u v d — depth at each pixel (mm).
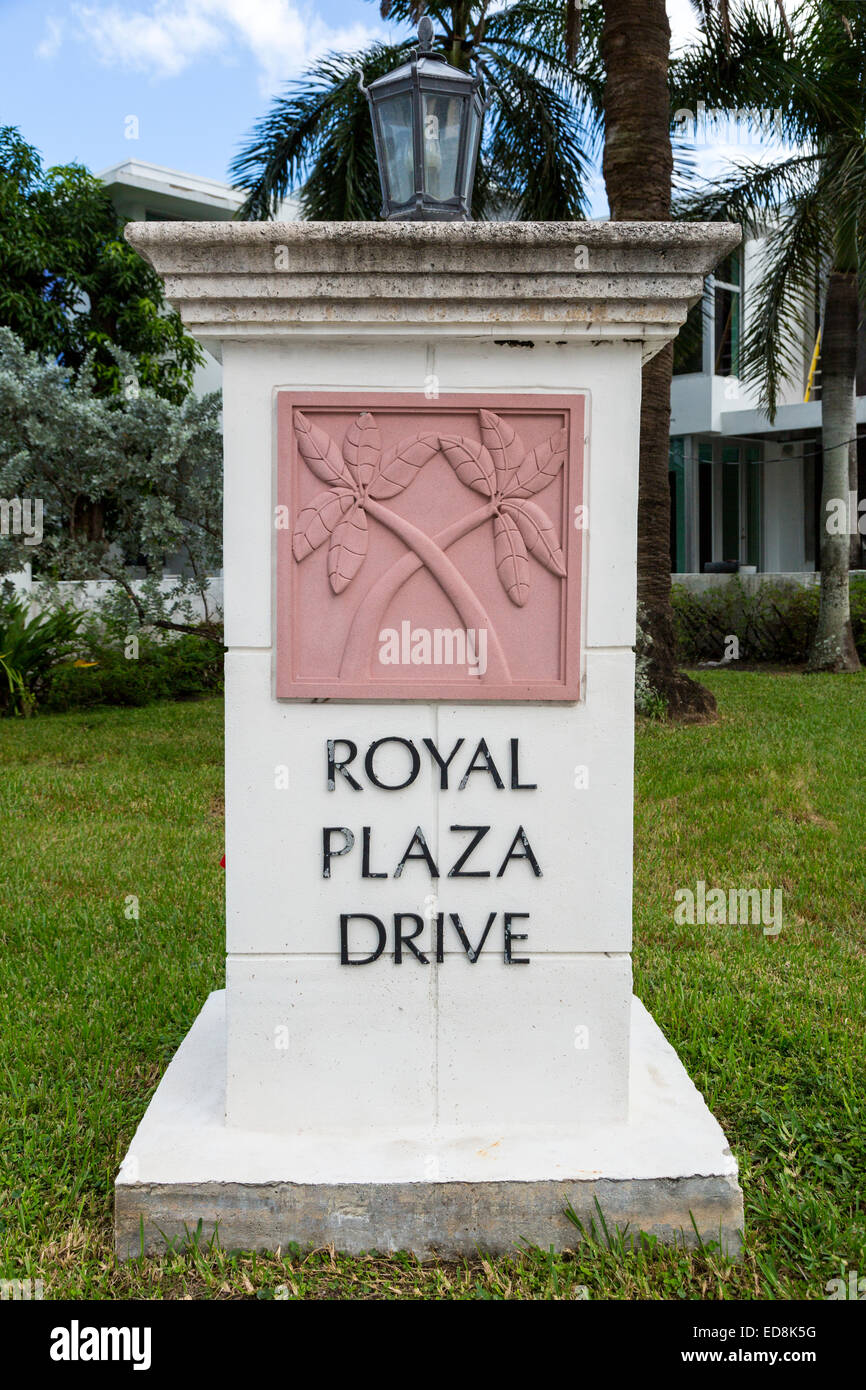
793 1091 3213
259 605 2541
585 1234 2471
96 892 5207
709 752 7516
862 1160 2838
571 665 2555
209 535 10281
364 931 2613
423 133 2826
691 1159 2539
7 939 4566
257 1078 2639
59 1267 2455
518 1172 2486
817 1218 2590
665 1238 2504
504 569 2543
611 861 2611
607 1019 2645
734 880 5297
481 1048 2645
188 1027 3631
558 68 10586
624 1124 2676
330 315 2434
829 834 5867
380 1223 2482
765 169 11102
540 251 2375
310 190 11211
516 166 11133
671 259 2395
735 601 14766
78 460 9672
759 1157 2902
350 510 2531
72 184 14398
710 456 18625
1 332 9688
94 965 4227
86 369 9992
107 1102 3135
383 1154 2547
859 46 9984
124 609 10781
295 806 2582
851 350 12219
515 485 2533
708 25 9477
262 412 2512
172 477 9828
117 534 10852
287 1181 2467
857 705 9695
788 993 3928
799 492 19812
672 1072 2967
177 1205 2482
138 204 15844
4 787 7281
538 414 2535
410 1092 2648
